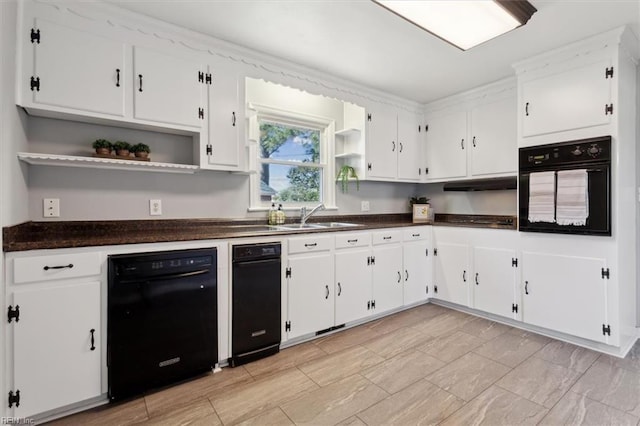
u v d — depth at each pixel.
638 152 2.58
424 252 3.48
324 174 3.54
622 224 2.31
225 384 1.97
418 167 3.86
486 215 3.60
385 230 3.11
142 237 1.94
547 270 2.60
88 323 1.69
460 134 3.50
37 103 1.75
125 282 1.78
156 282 1.87
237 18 2.09
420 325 2.92
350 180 3.60
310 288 2.57
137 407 1.74
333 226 3.00
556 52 2.51
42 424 1.59
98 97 1.93
